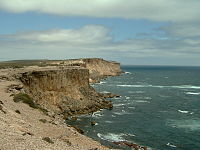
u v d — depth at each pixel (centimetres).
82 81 8206
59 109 6625
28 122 2908
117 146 4544
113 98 10125
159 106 8600
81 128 5631
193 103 9306
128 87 14175
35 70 6812
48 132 2773
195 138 5141
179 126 6038
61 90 7081
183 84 16900
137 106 8506
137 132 5494
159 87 14688
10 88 4859
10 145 1819
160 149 4528
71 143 2547
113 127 5828
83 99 7588
